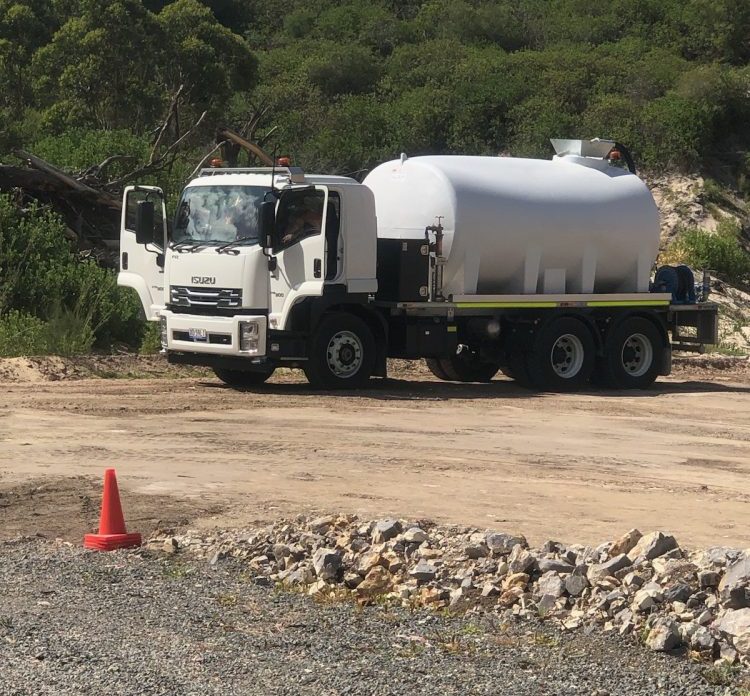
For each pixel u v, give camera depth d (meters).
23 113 45.31
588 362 21.73
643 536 8.85
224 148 31.14
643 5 69.12
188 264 19.09
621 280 22.67
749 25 64.12
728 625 7.27
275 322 18.62
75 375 20.50
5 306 22.95
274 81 58.00
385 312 20.41
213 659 6.83
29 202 26.80
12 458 13.27
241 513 10.84
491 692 6.43
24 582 8.48
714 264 41.84
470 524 10.52
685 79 52.28
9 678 6.44
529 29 69.12
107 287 23.47
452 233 20.28
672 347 23.53
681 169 48.44
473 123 51.03
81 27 45.25
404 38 69.88
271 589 8.51
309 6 78.81
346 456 13.80
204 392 19.02
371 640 7.30
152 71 45.75
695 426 17.50
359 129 50.59
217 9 80.38
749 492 12.56
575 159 22.52
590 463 13.96
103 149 31.02
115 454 13.62
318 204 18.64
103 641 7.11
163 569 8.95
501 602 8.12
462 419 17.16
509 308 20.97
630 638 7.42
